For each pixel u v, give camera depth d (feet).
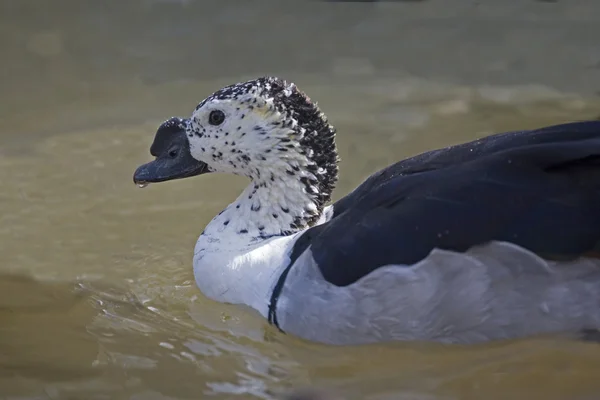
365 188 31.81
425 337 28.68
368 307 28.48
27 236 38.75
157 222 39.78
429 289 27.91
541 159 28.07
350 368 29.32
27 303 33.76
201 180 43.62
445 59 55.72
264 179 32.42
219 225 33.17
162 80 54.49
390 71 54.39
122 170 44.29
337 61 56.08
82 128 48.83
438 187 28.48
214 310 32.37
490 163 28.43
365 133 46.24
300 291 29.50
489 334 28.50
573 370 28.58
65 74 55.62
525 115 47.78
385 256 28.19
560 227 27.32
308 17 62.54
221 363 29.86
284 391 28.32
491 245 27.48
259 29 61.00
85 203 41.42
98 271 36.06
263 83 32.12
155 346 30.89
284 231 32.48
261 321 31.04
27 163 45.09
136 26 61.87
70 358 30.27
